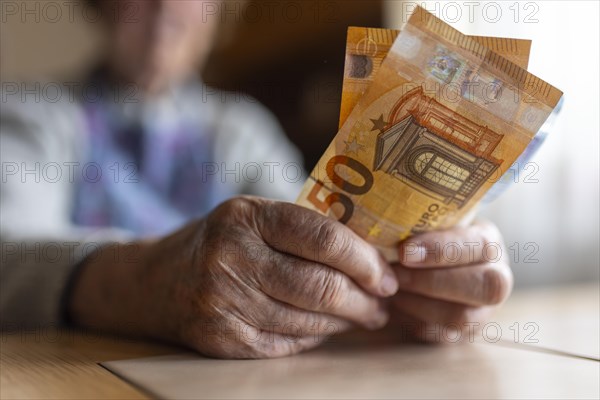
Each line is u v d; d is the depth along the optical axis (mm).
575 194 1926
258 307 614
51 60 1903
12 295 835
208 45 1736
